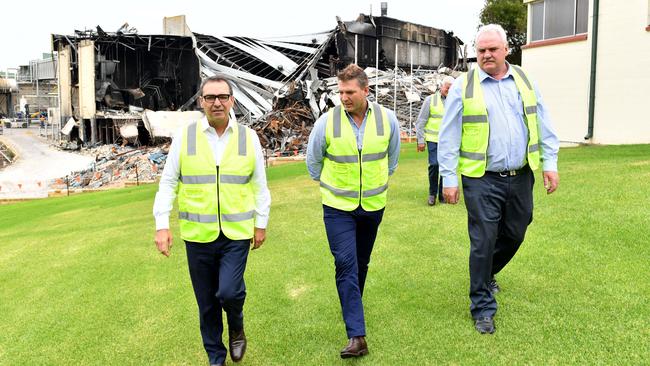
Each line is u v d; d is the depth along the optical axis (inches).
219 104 141.2
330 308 183.9
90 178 945.5
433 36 1882.4
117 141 1482.5
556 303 164.9
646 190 272.8
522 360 137.8
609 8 558.3
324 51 1603.1
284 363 152.9
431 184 309.0
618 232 215.3
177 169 147.0
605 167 360.5
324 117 158.4
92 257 284.7
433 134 302.0
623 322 148.9
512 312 162.7
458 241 236.1
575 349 139.6
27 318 206.8
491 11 1583.4
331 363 149.5
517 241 166.1
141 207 458.3
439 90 303.0
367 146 154.1
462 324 159.6
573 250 204.5
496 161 154.1
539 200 280.1
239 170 145.0
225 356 152.8
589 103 585.3
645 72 533.6
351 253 154.2
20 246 346.6
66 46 1675.7
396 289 190.5
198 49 1617.9
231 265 145.3
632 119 548.4
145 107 1621.6
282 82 1519.4
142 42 1598.2
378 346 153.6
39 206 597.9
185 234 146.8
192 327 182.7
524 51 674.2
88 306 211.0
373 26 1680.6
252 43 1685.5
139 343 174.9
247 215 147.3
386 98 1343.5
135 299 212.8
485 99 155.0
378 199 158.4
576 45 605.3
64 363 166.6
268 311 186.7
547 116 163.2
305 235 275.3
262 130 1114.7
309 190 425.1
